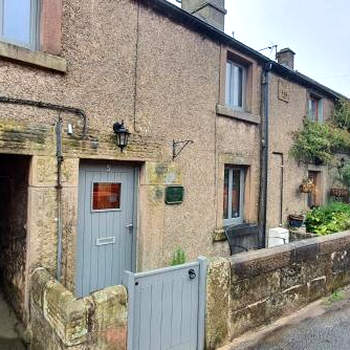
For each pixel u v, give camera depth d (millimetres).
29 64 3938
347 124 10562
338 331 4062
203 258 3594
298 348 3664
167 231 5547
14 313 4414
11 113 3832
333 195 10336
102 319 2859
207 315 3602
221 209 6516
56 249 4188
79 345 2729
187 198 5863
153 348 3242
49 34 4082
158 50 5359
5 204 4805
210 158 6285
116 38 4801
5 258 4844
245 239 7059
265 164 7484
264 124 7488
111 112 4750
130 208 5309
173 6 5383
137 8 5062
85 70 4465
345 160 10953
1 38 3924
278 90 7988
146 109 5195
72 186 4332
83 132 4441
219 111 6379
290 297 4523
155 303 3246
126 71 4926
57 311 2992
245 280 3945
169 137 5539
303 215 8641
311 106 9906
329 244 5254
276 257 4309
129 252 5309
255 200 7398
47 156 4102
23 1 4117
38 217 4031
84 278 4785
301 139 8680
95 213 4902
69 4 4297
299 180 8914
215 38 6340
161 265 5422
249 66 7270
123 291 3012
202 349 3578
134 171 5332
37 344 3596
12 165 4512
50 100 4137
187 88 5832
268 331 4055
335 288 5387
